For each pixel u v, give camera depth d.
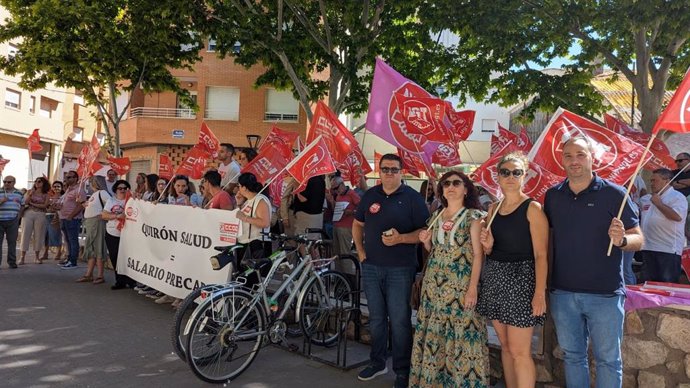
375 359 4.74
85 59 12.86
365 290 4.68
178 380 4.52
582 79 11.98
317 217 7.50
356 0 11.70
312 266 5.44
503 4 10.91
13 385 4.30
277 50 11.73
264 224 5.66
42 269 10.09
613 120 7.93
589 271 3.36
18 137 27.73
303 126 22.58
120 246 8.03
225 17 12.36
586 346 3.55
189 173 9.08
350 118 26.45
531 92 12.27
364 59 12.82
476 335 3.88
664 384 3.67
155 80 14.30
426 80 13.21
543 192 5.02
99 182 9.53
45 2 11.87
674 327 3.64
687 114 3.24
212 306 4.53
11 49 25.38
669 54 10.66
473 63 12.62
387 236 4.31
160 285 6.95
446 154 7.24
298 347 5.43
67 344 5.39
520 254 3.60
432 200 7.74
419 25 12.54
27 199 10.87
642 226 6.47
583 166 3.39
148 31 12.65
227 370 4.70
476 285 3.85
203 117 22.77
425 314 4.11
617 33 10.95
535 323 3.57
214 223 6.19
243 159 8.59
